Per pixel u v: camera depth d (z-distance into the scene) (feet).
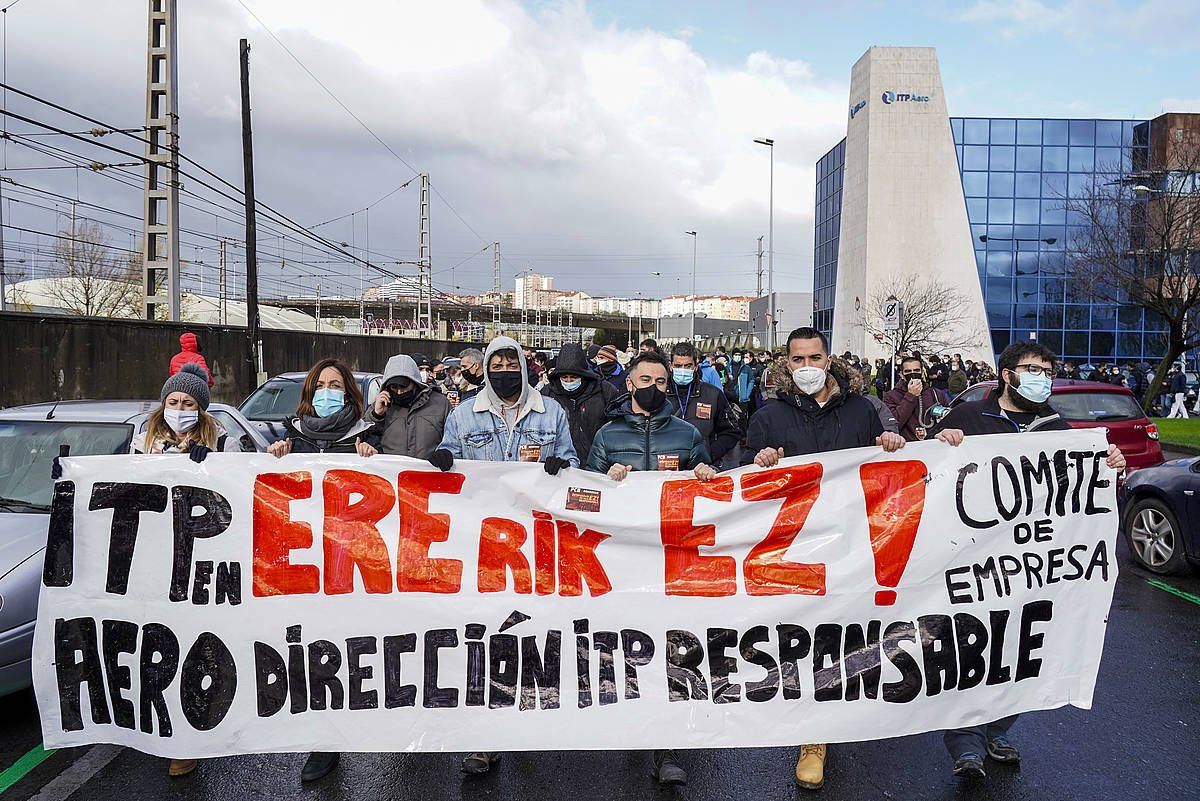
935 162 140.46
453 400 34.73
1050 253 141.79
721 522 13.33
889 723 13.09
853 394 14.46
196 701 12.86
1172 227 68.03
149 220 66.39
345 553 13.11
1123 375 91.81
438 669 13.03
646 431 14.82
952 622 13.34
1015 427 14.42
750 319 209.15
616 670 13.07
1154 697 16.34
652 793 12.63
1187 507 24.82
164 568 12.97
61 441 18.84
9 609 14.53
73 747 14.12
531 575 13.20
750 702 12.99
